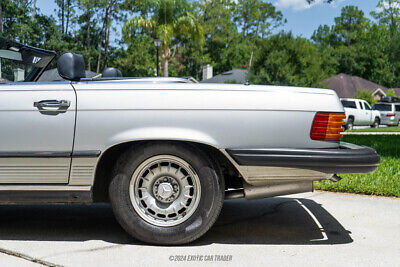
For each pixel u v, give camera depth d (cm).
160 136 297
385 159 741
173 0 3128
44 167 304
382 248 308
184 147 303
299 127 304
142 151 302
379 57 7650
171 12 3133
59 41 4284
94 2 4306
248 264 272
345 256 290
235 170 328
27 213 415
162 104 301
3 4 4247
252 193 315
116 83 312
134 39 4225
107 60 4647
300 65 2756
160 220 308
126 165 304
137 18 3158
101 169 323
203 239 327
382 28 7600
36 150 303
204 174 303
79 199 306
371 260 282
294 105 305
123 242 318
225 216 404
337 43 8406
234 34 5822
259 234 343
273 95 306
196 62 5434
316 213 413
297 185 313
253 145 301
